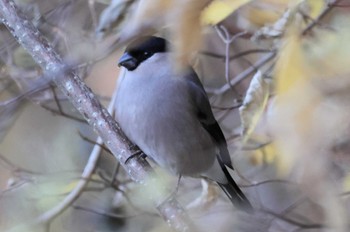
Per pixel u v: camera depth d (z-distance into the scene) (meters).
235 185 6.43
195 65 6.66
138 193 5.88
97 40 5.18
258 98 3.55
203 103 6.21
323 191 1.97
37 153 7.90
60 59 4.71
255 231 5.16
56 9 6.28
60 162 7.82
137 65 6.04
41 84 4.10
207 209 6.19
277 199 5.98
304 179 1.99
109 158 7.47
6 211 6.04
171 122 6.07
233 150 6.70
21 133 7.93
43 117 7.99
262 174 6.25
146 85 5.98
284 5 2.71
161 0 2.25
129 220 6.34
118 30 4.72
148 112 5.96
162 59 6.01
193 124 6.19
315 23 3.02
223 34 6.19
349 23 2.50
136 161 4.91
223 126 6.80
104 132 4.96
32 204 6.09
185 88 6.08
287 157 2.00
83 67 5.80
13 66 6.45
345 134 2.00
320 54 2.24
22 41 4.77
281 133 2.03
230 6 2.56
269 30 3.62
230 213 5.21
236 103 6.32
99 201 7.16
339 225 1.94
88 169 6.54
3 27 6.38
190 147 6.23
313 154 1.98
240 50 6.73
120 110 6.06
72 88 4.90
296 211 5.36
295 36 2.27
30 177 6.37
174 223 4.46
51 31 6.20
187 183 6.90
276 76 2.18
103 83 6.54
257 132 3.82
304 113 2.03
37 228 5.91
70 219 6.83
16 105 6.86
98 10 6.35
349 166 2.14
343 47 2.26
